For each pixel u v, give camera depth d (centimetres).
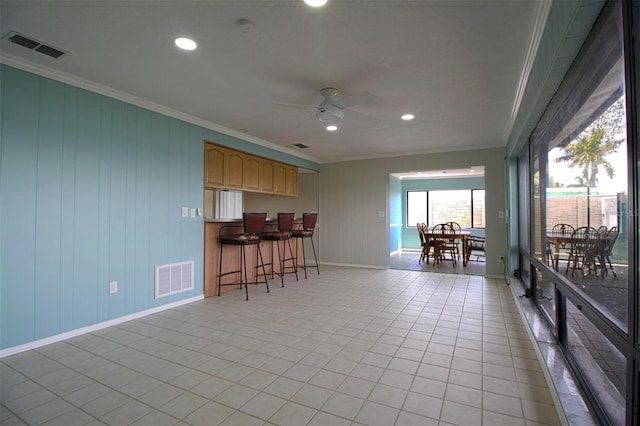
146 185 354
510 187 505
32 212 265
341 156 673
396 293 444
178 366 234
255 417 177
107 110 319
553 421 170
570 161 212
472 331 300
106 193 317
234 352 257
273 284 502
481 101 347
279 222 489
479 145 561
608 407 157
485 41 231
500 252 552
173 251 383
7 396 197
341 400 192
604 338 171
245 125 443
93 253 306
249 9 196
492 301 401
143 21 208
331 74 285
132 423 172
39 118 270
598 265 163
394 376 219
